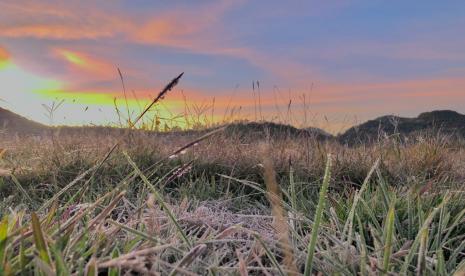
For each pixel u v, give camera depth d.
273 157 5.35
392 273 1.74
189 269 1.89
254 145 6.05
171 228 2.40
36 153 5.68
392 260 2.04
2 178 4.28
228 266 2.00
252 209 3.86
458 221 2.75
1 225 1.59
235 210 3.83
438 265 1.93
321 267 1.96
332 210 2.71
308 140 6.23
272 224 2.54
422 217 2.60
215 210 3.48
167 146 6.20
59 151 5.27
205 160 5.21
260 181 4.92
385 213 2.82
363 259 1.85
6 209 3.04
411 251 1.91
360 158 5.44
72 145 5.91
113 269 1.61
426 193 3.33
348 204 3.07
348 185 4.81
